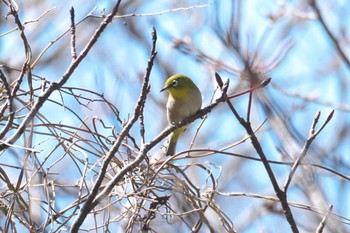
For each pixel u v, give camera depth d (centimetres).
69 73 791
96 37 796
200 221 949
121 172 827
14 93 817
